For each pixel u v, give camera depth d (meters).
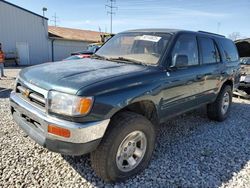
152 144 3.31
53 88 2.66
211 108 5.34
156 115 3.44
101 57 4.06
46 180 2.99
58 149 2.60
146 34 4.10
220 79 5.05
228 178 3.23
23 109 2.96
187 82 3.91
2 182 2.90
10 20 22.69
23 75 3.26
